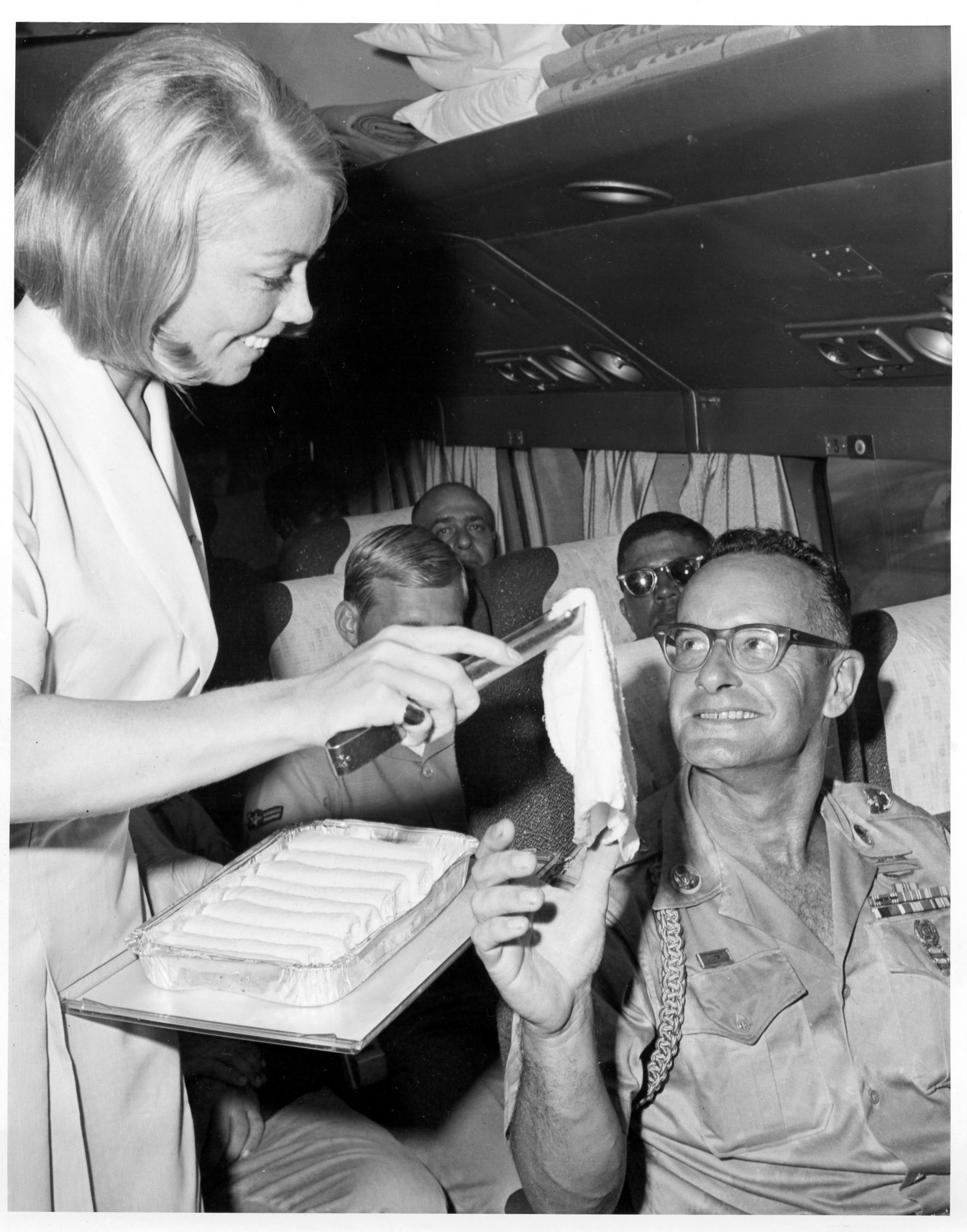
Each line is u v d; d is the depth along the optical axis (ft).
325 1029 2.33
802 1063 3.18
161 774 2.12
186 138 2.42
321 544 7.52
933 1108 3.16
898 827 3.54
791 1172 3.16
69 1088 2.92
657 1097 3.22
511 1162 4.04
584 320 6.73
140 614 2.92
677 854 3.33
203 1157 3.81
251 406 8.67
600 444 7.76
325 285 7.16
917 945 3.31
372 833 3.45
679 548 6.10
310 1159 3.85
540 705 4.82
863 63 4.00
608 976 3.19
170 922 2.82
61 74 5.40
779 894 3.35
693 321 6.18
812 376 6.08
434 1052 4.51
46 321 2.86
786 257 5.23
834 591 3.37
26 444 2.69
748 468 6.94
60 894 2.92
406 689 2.10
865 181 4.56
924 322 5.17
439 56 5.39
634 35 4.50
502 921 2.33
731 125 4.52
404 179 5.87
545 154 5.17
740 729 3.14
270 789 5.21
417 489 9.43
